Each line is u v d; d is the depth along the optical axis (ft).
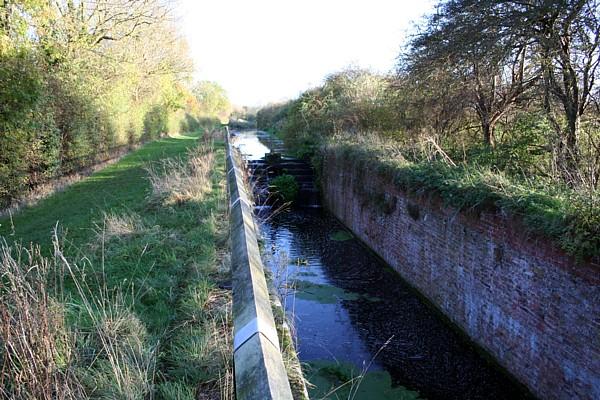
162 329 12.59
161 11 68.69
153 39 83.51
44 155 40.32
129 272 17.12
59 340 10.48
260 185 59.47
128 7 63.57
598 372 15.11
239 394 5.87
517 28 25.38
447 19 29.89
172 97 123.65
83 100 51.13
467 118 37.09
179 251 19.51
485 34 27.27
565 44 24.82
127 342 11.00
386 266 36.50
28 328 9.66
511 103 31.42
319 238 45.80
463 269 24.31
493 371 21.36
